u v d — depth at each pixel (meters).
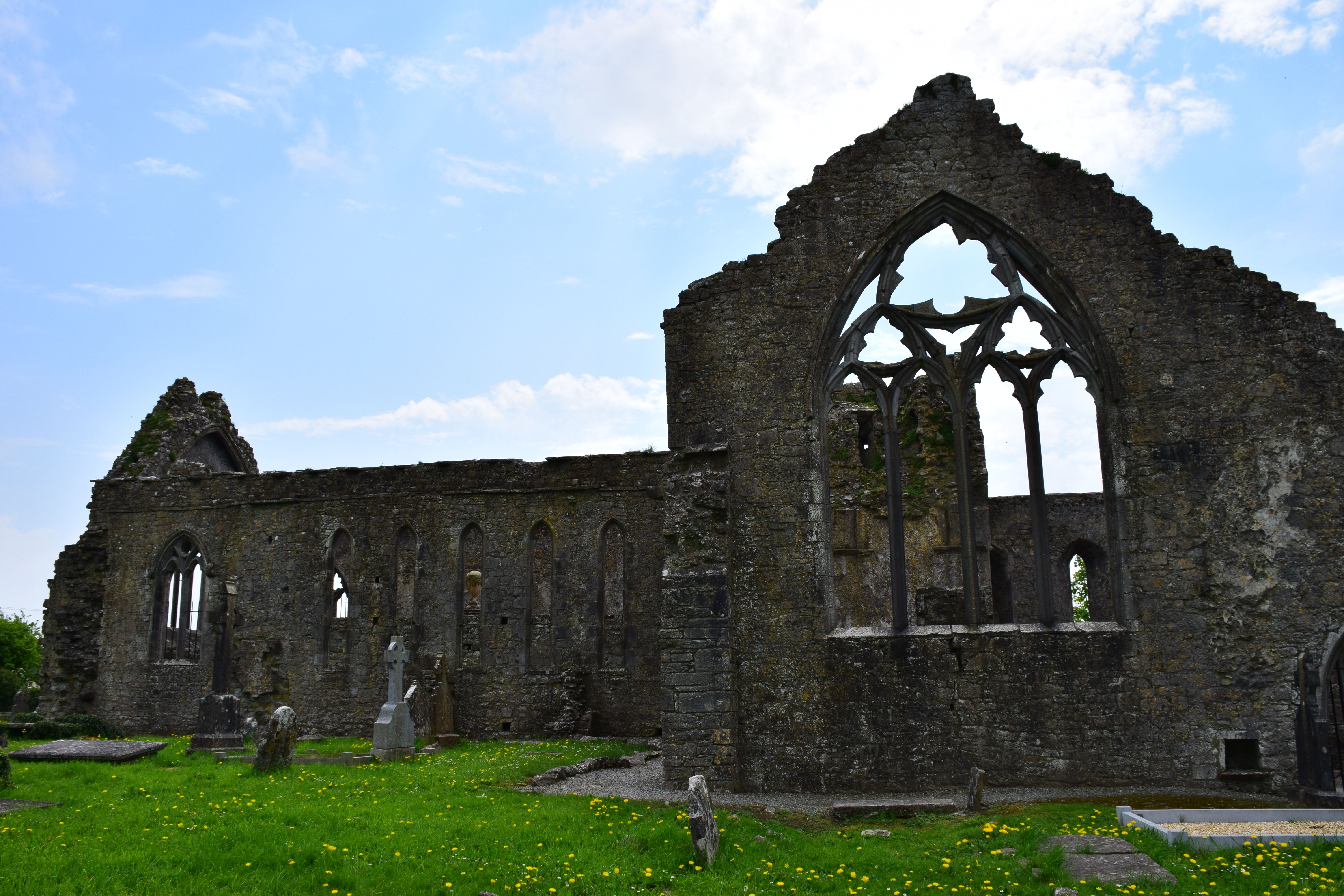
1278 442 13.52
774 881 8.67
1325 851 8.79
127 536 30.98
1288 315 13.79
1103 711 13.24
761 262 15.16
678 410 15.00
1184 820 10.34
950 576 25.70
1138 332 14.05
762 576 14.25
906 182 15.01
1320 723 12.70
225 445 35.69
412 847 9.61
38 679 47.41
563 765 16.83
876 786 13.40
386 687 27.28
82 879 8.34
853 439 27.17
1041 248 14.45
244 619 29.06
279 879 8.49
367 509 28.59
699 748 13.75
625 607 26.19
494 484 27.72
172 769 16.28
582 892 8.38
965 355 14.66
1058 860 8.62
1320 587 13.12
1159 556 13.52
